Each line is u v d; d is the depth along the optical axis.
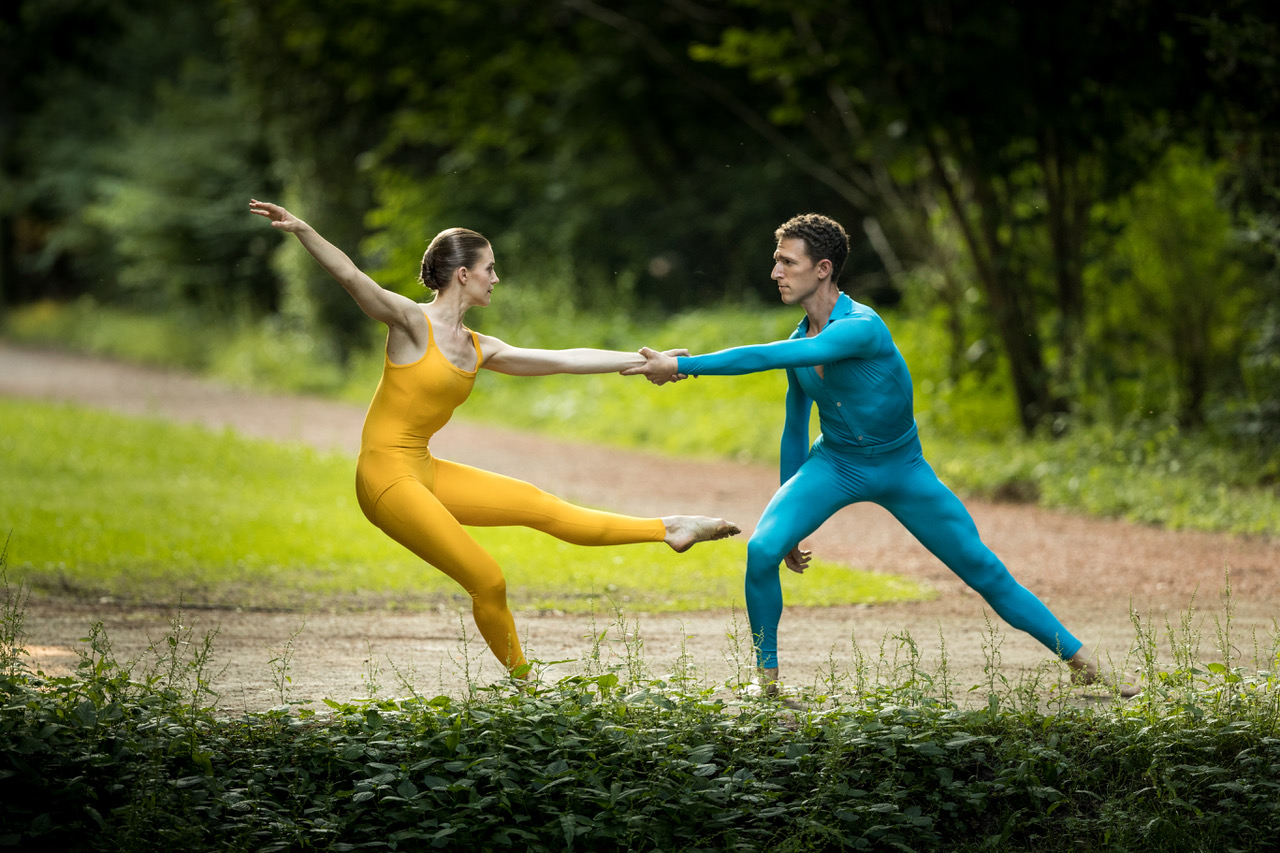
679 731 7.56
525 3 34.22
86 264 61.03
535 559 15.40
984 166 23.12
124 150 54.59
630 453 26.75
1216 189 20.47
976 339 26.03
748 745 7.55
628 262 40.72
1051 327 24.03
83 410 29.89
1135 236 23.38
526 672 8.25
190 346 47.09
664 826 7.06
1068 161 22.88
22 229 67.00
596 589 13.76
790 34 25.41
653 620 12.21
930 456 22.48
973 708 8.54
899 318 31.75
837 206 39.22
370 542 16.14
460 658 10.27
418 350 8.27
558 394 32.28
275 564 14.73
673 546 8.74
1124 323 23.89
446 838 6.91
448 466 8.62
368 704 8.13
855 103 26.02
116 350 51.16
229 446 24.44
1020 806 7.45
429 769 7.23
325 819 6.93
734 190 39.81
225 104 50.19
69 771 7.10
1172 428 20.83
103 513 16.95
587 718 7.62
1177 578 13.91
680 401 29.88
